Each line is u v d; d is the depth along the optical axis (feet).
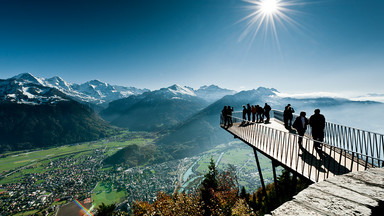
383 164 24.39
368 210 6.63
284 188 75.56
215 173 104.63
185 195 51.06
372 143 27.76
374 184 9.04
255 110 74.08
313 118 35.96
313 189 9.30
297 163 27.91
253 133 53.36
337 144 37.40
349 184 9.37
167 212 48.88
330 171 26.11
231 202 66.95
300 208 7.31
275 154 35.24
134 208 73.15
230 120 68.49
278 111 80.12
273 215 6.93
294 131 53.62
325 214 6.59
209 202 73.77
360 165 27.07
